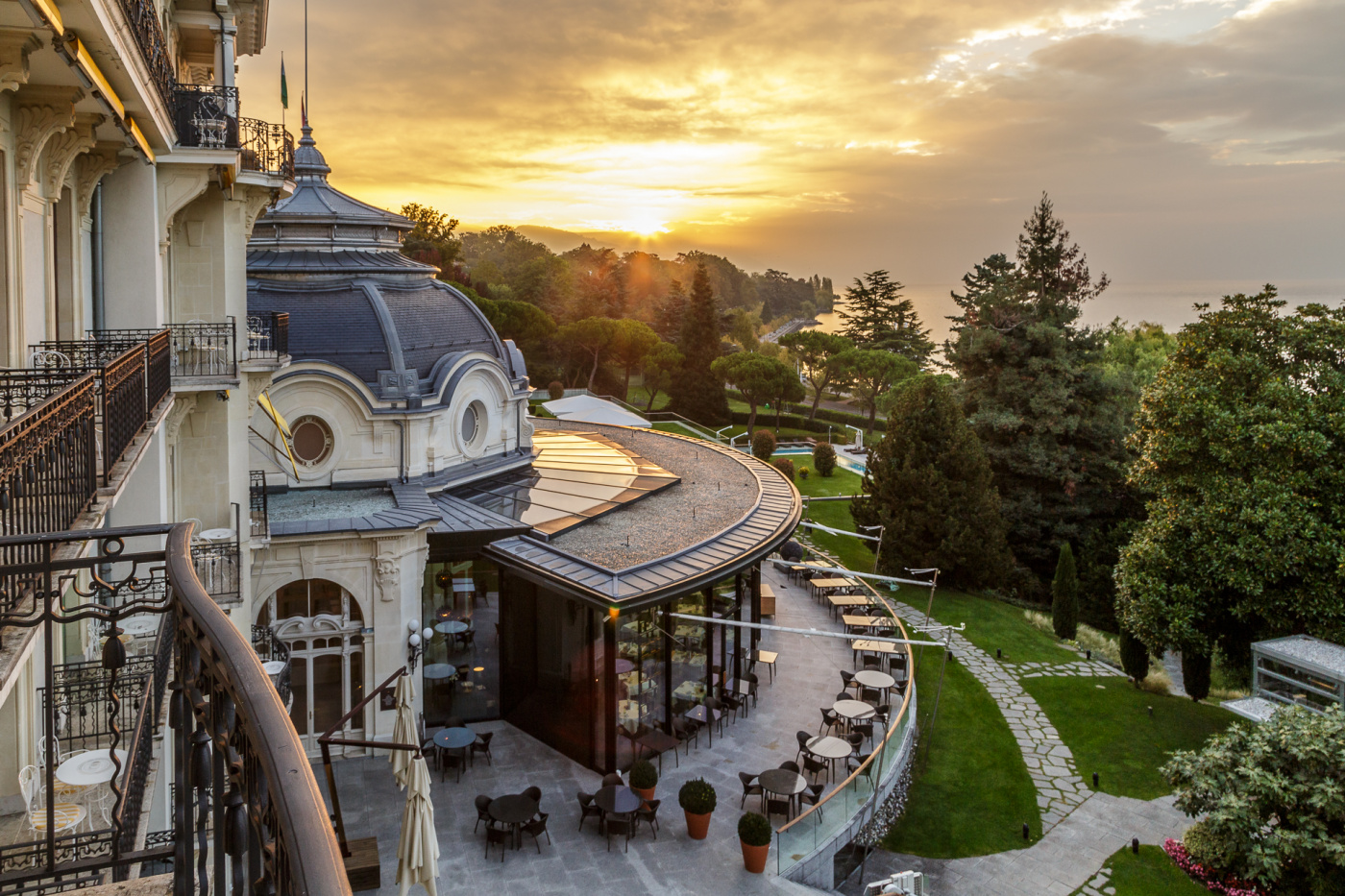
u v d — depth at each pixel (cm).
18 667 666
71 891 592
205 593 485
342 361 3253
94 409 967
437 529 2816
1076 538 5994
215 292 2206
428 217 11638
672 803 2580
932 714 3612
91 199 1645
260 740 349
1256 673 3300
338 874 276
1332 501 3322
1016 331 6294
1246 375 3581
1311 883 2370
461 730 2681
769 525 3319
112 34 1062
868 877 2589
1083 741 3491
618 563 2733
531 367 10506
